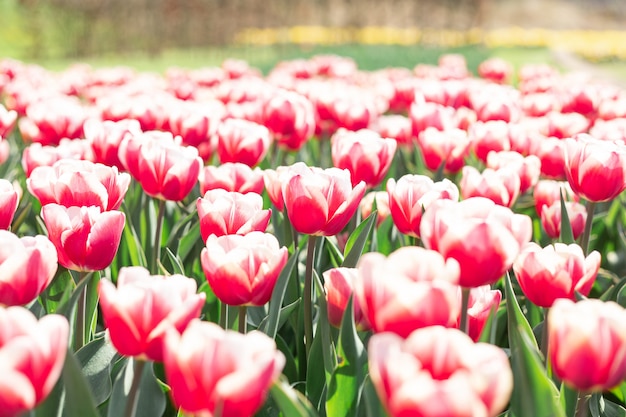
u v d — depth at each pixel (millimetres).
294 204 1927
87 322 2238
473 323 1841
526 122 4379
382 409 1445
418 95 4840
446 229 1513
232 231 2027
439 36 26922
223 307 2014
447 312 1275
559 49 23469
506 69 8516
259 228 2014
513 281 2805
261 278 1678
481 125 3629
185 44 24141
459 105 5066
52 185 2232
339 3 30688
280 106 3682
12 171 4051
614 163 2361
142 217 3008
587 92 5051
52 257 1595
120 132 3039
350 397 1717
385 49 18422
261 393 1172
